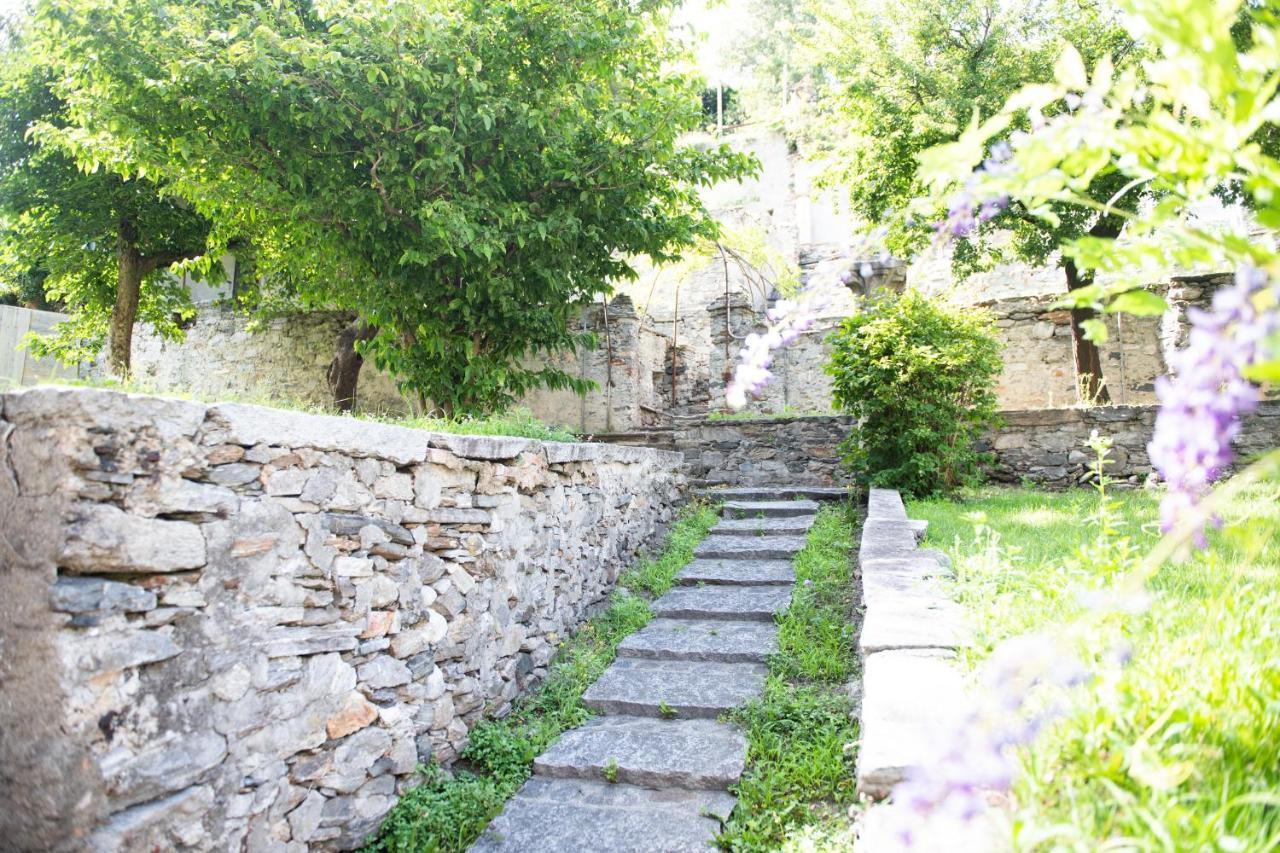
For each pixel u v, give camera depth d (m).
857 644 4.43
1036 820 1.51
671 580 5.97
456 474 3.93
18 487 2.29
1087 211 9.88
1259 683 1.83
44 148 9.04
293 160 6.39
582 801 3.34
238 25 5.74
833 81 12.40
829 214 21.59
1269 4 1.34
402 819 3.17
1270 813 1.53
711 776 3.33
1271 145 6.44
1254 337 1.21
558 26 6.41
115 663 2.27
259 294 12.69
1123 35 9.51
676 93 7.28
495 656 4.14
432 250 6.45
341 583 3.12
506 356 7.73
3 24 9.52
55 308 16.55
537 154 6.76
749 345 2.37
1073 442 8.56
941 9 10.33
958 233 2.05
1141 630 2.44
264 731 2.73
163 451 2.46
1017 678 1.36
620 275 8.05
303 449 2.99
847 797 3.04
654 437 10.38
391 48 5.77
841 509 7.57
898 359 7.59
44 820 2.17
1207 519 1.57
